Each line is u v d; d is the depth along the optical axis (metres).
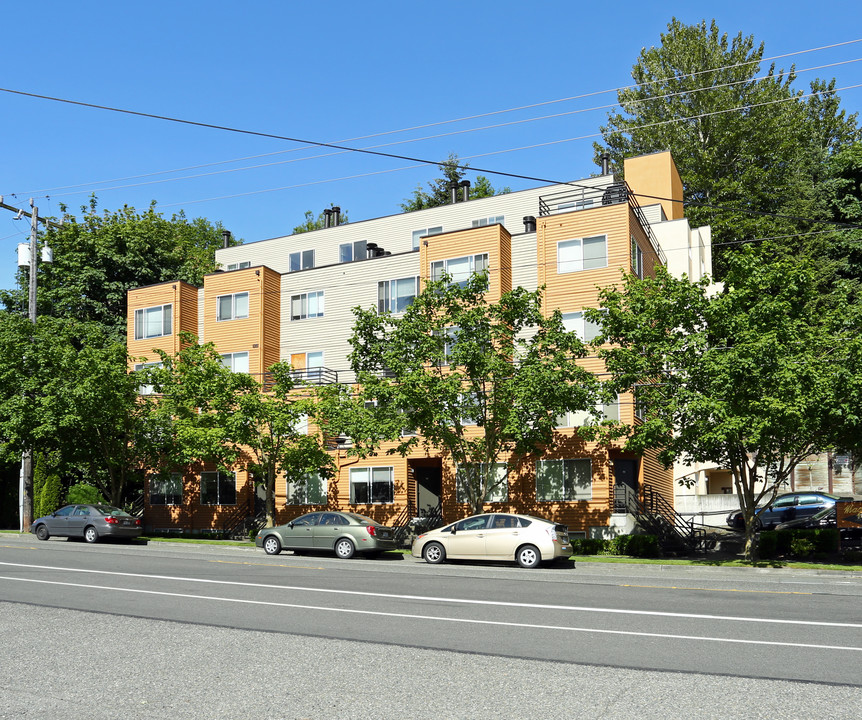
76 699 8.73
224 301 42.50
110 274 50.50
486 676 9.68
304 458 34.31
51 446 37.91
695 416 24.27
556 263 34.41
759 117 56.84
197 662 10.44
